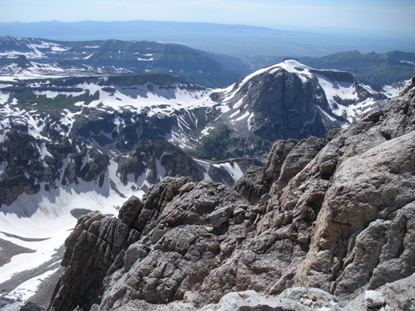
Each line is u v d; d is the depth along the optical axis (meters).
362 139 45.69
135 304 50.94
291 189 51.12
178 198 69.06
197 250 55.06
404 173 33.47
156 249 57.56
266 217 53.47
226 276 46.31
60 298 70.25
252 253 45.34
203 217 60.59
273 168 68.88
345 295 30.75
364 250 31.59
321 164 48.09
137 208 73.62
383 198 32.88
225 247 53.62
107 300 55.56
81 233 73.88
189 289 51.09
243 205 60.41
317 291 29.23
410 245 29.97
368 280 30.75
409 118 43.78
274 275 42.62
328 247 34.53
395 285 26.09
